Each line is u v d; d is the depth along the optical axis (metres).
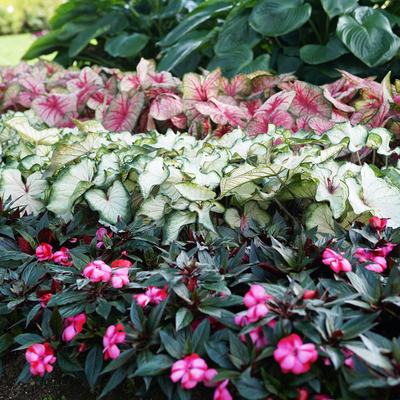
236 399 1.17
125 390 1.33
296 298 1.12
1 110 3.30
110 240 1.52
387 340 1.10
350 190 1.58
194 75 2.43
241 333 1.09
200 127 2.51
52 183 1.95
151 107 2.59
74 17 5.09
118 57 4.88
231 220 1.79
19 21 12.47
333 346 1.11
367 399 1.01
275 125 2.19
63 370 1.30
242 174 1.53
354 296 1.16
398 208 1.62
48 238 1.63
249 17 3.46
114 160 1.85
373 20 3.24
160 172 1.70
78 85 3.23
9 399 1.39
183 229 1.90
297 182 1.70
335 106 2.45
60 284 1.40
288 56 3.79
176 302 1.31
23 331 1.51
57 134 2.28
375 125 2.23
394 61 3.46
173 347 1.17
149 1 4.89
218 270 1.38
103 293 1.37
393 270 1.24
